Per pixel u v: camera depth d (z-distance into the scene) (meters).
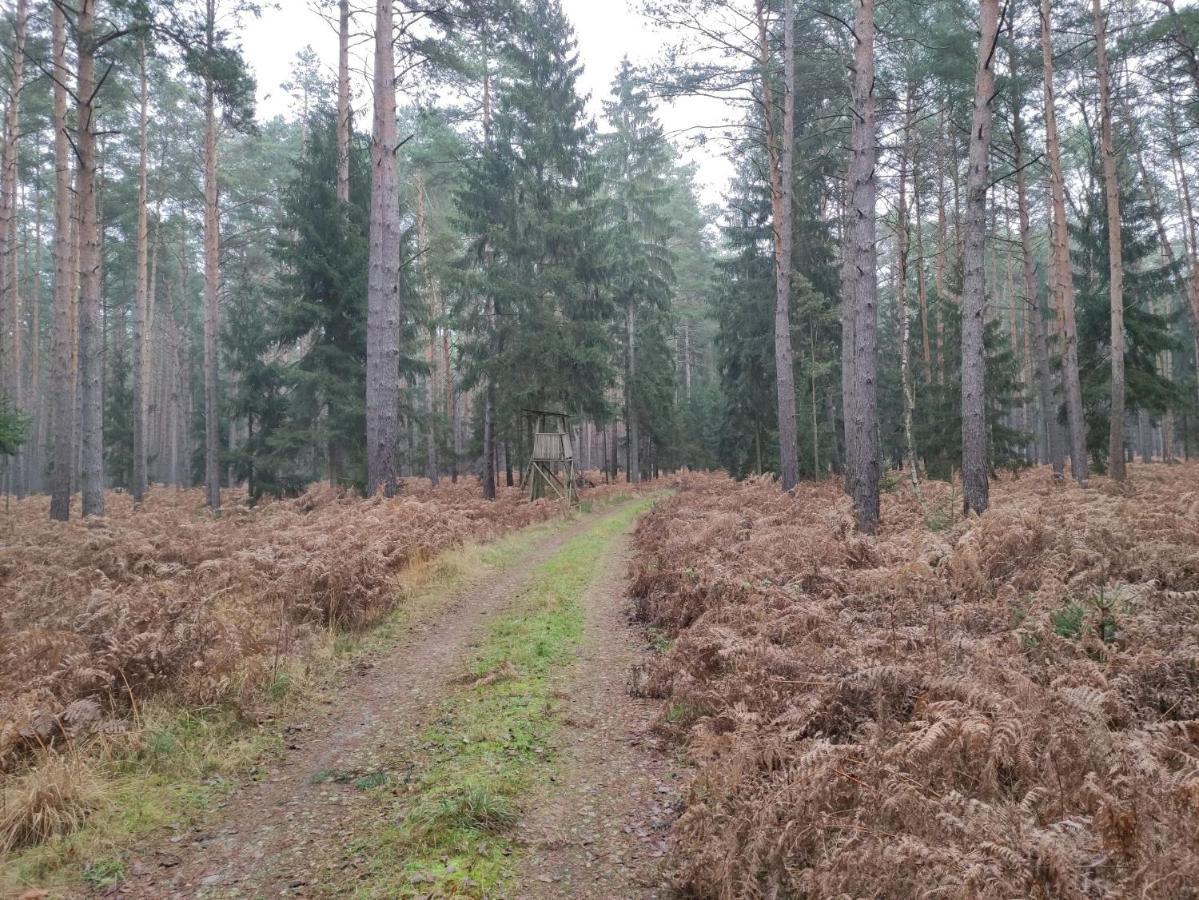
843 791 3.87
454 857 4.02
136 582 9.20
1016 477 25.62
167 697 6.17
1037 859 3.00
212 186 24.17
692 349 58.97
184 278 43.19
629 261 35.06
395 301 16.80
